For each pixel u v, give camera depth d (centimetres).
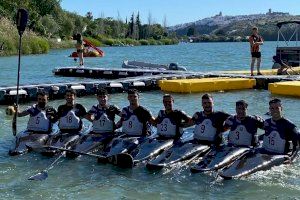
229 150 1030
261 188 899
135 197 870
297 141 1019
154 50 9125
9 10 7750
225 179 941
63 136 1162
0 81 2811
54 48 8581
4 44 5578
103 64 4506
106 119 1168
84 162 1071
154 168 1002
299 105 1798
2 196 870
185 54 7162
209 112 1095
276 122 1024
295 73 2633
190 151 1055
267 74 2655
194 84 2170
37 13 8825
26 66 4056
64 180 959
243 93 2159
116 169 1023
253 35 2339
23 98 1998
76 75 3141
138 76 2625
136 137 1127
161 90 2284
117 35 13750
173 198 864
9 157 1118
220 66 4300
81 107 1207
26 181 953
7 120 1559
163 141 1104
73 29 10250
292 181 930
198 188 909
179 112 1123
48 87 2075
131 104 1151
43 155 1124
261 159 983
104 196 875
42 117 1216
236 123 1060
